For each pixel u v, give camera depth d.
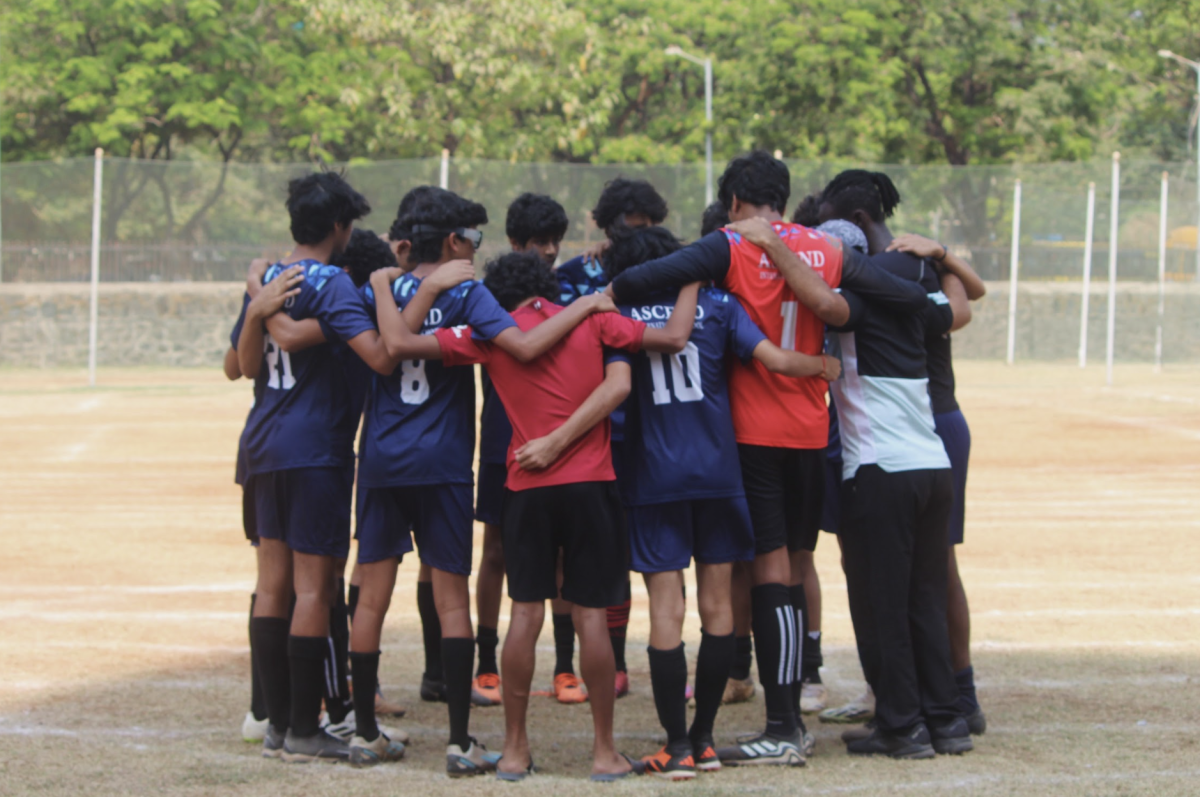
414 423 16.27
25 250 86.12
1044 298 92.12
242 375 18.28
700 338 16.11
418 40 115.25
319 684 16.62
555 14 117.38
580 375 15.63
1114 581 28.61
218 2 112.06
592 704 15.63
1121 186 90.94
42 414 64.12
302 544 16.36
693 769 15.59
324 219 16.67
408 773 15.87
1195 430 58.22
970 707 17.66
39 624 24.55
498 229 81.06
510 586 15.84
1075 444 53.78
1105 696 19.56
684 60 139.12
